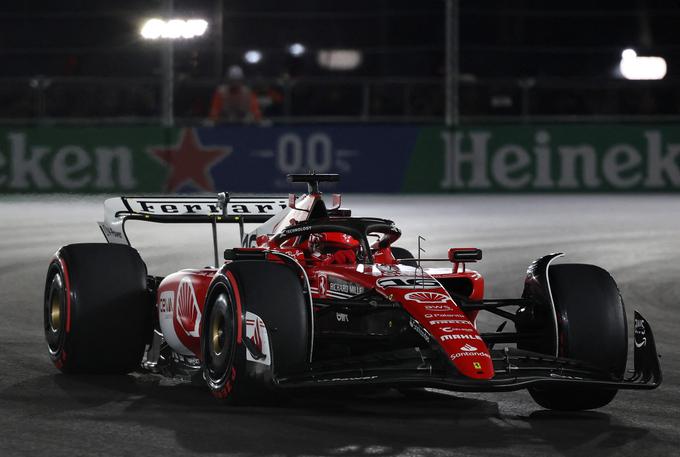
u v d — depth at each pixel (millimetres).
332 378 22109
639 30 124875
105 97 101062
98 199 92750
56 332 28203
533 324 25422
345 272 24938
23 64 124438
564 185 99438
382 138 98312
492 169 99062
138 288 27859
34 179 97000
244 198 32344
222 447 20906
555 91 102875
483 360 21906
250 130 96938
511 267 51031
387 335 24453
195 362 27188
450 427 22891
